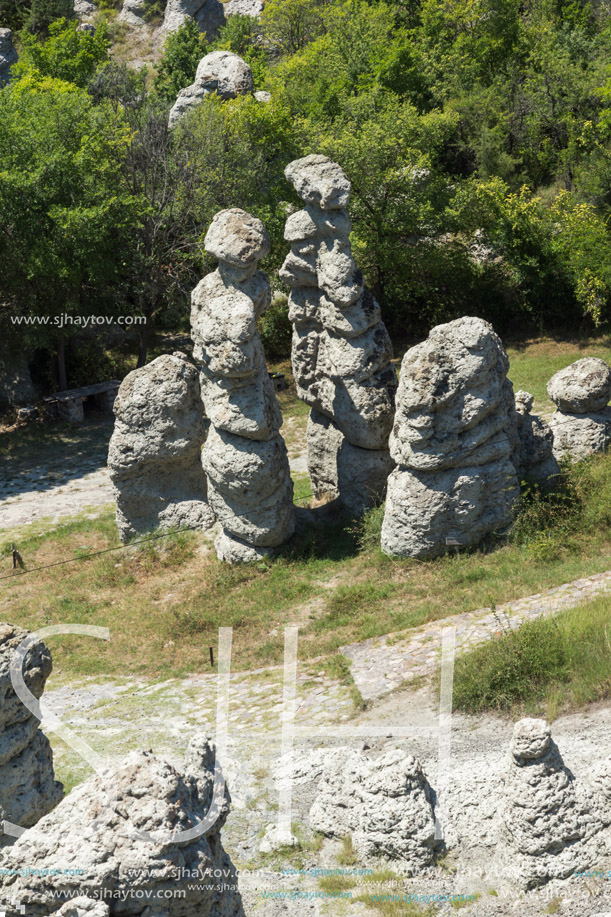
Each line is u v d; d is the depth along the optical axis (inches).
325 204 874.8
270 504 882.1
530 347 1542.8
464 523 824.3
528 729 423.2
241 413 860.6
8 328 1422.2
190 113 1610.5
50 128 1359.5
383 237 1594.5
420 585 799.1
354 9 1985.7
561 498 863.7
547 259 1577.3
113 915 272.1
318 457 1008.9
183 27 2324.1
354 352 907.4
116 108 1549.0
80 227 1305.4
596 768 441.7
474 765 492.4
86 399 1501.0
